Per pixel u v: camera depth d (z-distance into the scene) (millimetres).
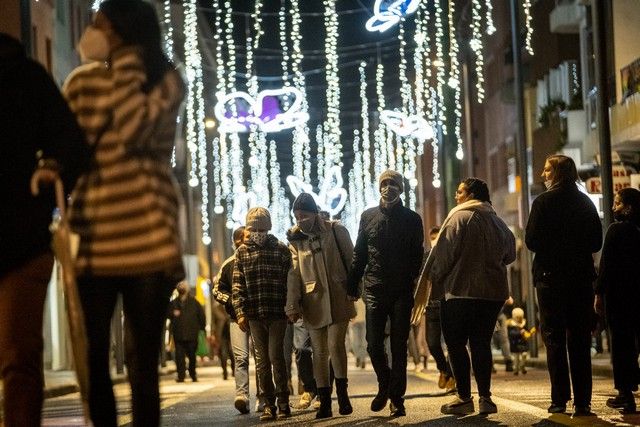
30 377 9992
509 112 90438
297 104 57969
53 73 73312
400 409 21250
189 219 127938
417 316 21250
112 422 10602
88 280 10305
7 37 10438
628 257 19625
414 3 41469
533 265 18969
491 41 98312
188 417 24641
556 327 18812
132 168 10250
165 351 68438
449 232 20141
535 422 18672
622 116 54938
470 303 20203
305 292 22000
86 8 88062
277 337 23016
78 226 10289
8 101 10219
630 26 57875
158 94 10367
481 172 108250
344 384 22172
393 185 21141
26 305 10047
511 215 89625
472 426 18469
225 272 25672
